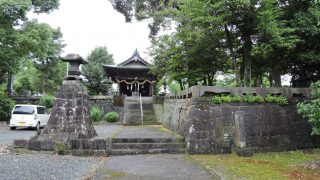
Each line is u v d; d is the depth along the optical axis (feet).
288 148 40.40
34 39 71.82
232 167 28.55
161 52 66.39
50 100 103.14
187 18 45.98
